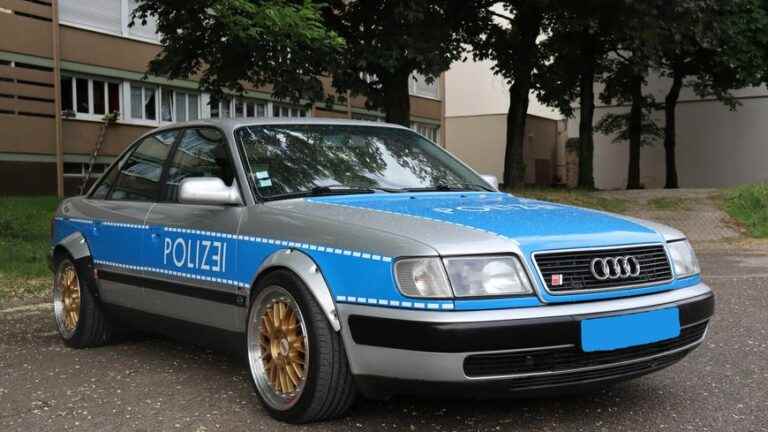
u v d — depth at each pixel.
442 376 3.14
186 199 4.10
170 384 4.54
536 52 21.19
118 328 5.59
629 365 3.47
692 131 33.50
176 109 25.41
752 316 6.50
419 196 4.29
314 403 3.55
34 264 10.32
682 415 3.83
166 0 13.60
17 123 20.58
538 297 3.25
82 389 4.46
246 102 27.75
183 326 4.57
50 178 21.55
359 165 4.59
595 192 19.66
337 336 3.50
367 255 3.37
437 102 39.25
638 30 15.10
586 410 3.91
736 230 15.46
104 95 23.25
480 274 3.21
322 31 11.46
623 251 3.54
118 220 5.16
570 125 38.50
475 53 21.77
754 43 20.53
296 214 3.86
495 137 41.81
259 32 11.34
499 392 3.21
